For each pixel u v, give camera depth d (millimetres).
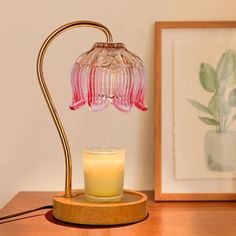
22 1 1181
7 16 1183
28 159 1208
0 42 1186
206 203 1117
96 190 968
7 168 1209
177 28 1151
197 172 1145
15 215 994
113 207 925
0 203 1214
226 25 1150
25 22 1185
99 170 963
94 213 923
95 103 937
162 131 1147
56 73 1192
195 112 1147
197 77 1150
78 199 987
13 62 1190
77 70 957
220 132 1146
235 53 1153
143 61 1191
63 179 1212
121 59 951
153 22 1186
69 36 1188
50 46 1188
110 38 998
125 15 1186
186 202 1126
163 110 1148
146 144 1204
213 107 1147
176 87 1148
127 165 1209
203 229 916
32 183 1214
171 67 1151
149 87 1193
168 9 1185
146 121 1200
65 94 1197
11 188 1214
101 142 1203
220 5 1181
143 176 1212
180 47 1150
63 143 1005
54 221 964
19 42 1188
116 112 1199
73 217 934
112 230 906
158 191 1135
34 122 1200
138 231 900
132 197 1014
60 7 1185
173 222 959
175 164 1145
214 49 1151
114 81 935
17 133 1201
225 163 1145
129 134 1203
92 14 1186
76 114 1199
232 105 1148
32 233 891
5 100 1196
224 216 1006
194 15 1185
